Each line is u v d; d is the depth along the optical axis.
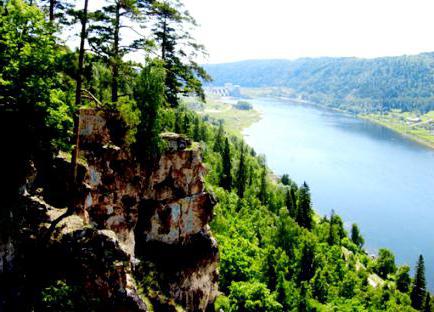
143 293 33.41
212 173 107.69
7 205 25.06
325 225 115.19
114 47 29.59
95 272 24.88
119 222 34.34
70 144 29.06
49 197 30.08
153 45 30.08
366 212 138.38
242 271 60.62
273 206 122.94
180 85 41.69
